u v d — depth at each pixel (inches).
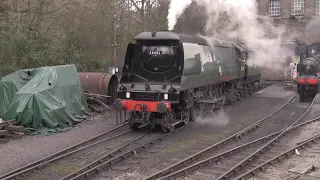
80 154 366.6
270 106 716.0
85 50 882.8
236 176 306.3
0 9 682.8
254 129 497.7
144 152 377.7
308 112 630.5
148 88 463.5
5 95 531.5
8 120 464.1
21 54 674.8
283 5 1296.8
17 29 740.7
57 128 479.5
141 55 489.4
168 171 309.9
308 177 297.1
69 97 543.5
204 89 572.7
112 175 304.2
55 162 339.6
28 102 474.9
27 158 353.7
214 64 585.9
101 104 625.3
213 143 415.2
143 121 457.7
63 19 847.1
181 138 439.5
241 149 389.1
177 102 450.9
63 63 763.4
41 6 738.8
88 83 659.4
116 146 396.2
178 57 472.1
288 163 339.6
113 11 923.4
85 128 495.8
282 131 464.8
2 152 373.4
